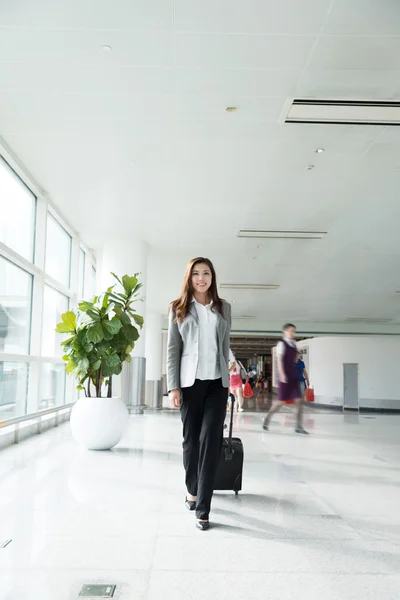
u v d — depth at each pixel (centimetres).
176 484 439
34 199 859
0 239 672
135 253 1173
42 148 700
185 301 339
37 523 324
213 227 1090
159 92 556
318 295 2019
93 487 425
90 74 522
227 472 402
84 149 704
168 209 970
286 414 1370
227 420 1111
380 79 529
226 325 345
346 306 2308
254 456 612
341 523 335
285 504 381
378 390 1934
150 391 1645
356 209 962
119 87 547
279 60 494
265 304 2286
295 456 621
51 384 955
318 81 532
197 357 332
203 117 612
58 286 970
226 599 219
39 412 734
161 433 823
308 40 462
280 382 914
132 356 1182
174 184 838
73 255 1136
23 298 789
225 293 2005
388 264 1445
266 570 252
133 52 483
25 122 628
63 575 242
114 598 217
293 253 1319
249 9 420
